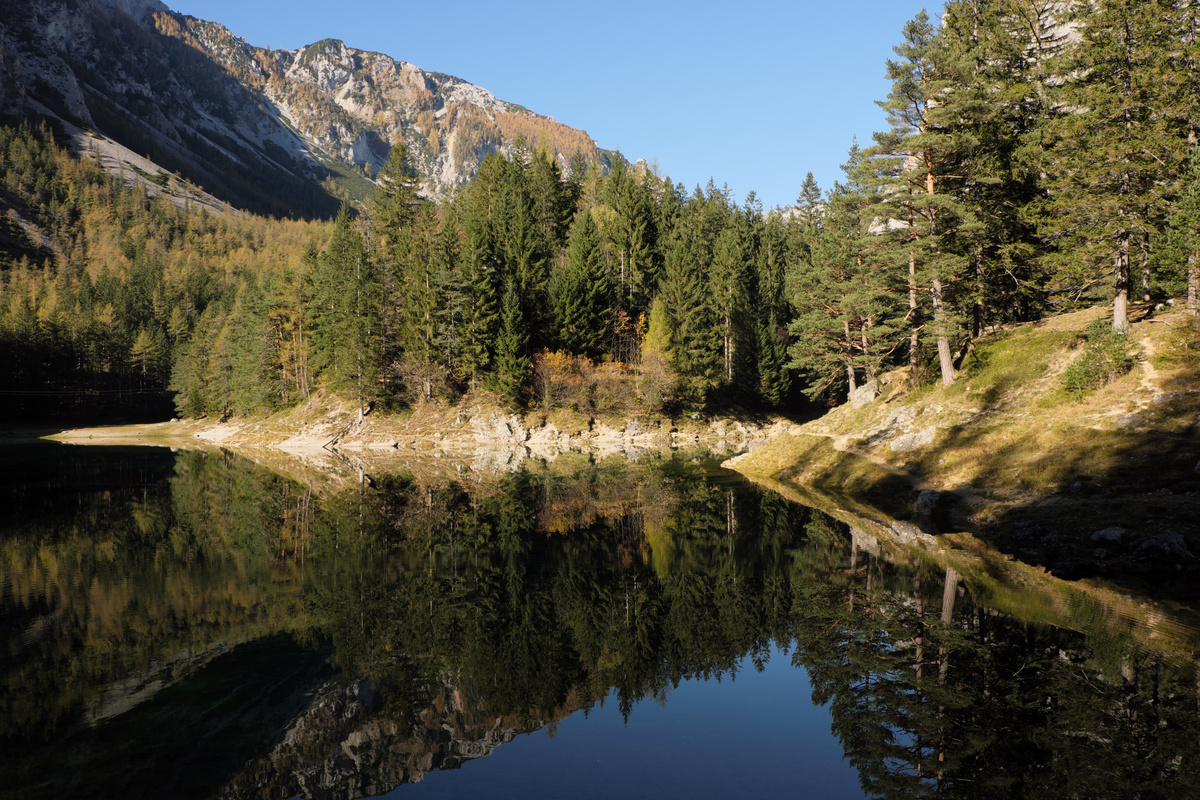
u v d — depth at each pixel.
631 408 81.88
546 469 55.00
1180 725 10.86
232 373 101.81
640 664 14.79
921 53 33.44
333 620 17.81
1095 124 29.58
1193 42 28.70
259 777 10.01
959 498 27.78
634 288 95.81
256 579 21.95
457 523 31.81
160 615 18.23
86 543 27.39
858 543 25.02
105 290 156.38
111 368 126.44
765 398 91.00
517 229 87.19
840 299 51.66
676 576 21.81
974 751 10.33
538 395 79.38
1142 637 14.48
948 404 35.28
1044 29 38.59
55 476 50.38
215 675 14.24
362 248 83.25
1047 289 36.44
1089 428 26.77
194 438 98.31
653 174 132.62
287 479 48.91
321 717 12.24
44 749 10.96
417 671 14.50
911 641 15.02
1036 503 24.62
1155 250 30.59
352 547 26.77
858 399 46.91
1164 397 25.81
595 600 19.39
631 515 33.25
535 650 15.68
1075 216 29.77
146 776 9.95
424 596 19.98
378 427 77.06
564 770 10.28
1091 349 29.28
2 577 22.22
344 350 76.88
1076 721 11.08
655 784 9.77
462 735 11.66
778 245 112.12
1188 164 28.11
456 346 78.25
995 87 38.53
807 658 14.60
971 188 37.34
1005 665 13.44
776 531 27.97
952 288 38.31
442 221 94.12
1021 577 19.55
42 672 14.34
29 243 194.38
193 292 163.25
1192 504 19.97
